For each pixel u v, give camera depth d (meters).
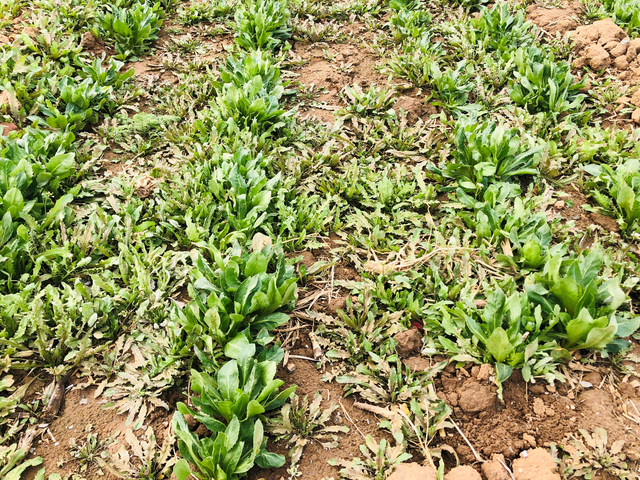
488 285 1.13
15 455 0.91
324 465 0.93
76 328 1.05
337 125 1.57
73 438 0.95
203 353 1.01
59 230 1.22
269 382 0.93
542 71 1.63
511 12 2.03
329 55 1.87
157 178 1.39
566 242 1.23
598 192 1.35
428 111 1.66
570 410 0.99
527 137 1.49
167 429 0.96
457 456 0.94
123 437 0.95
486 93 1.67
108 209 1.32
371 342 1.07
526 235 1.22
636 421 0.98
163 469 0.91
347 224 1.32
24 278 1.10
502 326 1.04
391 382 1.00
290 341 1.10
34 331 1.03
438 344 1.07
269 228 1.25
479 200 1.36
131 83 1.69
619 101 1.62
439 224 1.34
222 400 0.93
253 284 1.04
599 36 1.80
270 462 0.89
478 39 1.87
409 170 1.48
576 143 1.51
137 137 1.49
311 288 1.20
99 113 1.58
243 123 1.52
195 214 1.27
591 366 1.04
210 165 1.40
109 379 1.03
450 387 1.02
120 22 1.76
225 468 0.86
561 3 2.07
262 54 1.73
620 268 1.17
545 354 1.02
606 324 0.99
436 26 1.96
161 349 1.05
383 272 1.17
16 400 0.97
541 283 1.07
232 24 1.94
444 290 1.12
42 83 1.56
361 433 0.98
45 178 1.27
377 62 1.85
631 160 1.35
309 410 0.99
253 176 1.30
